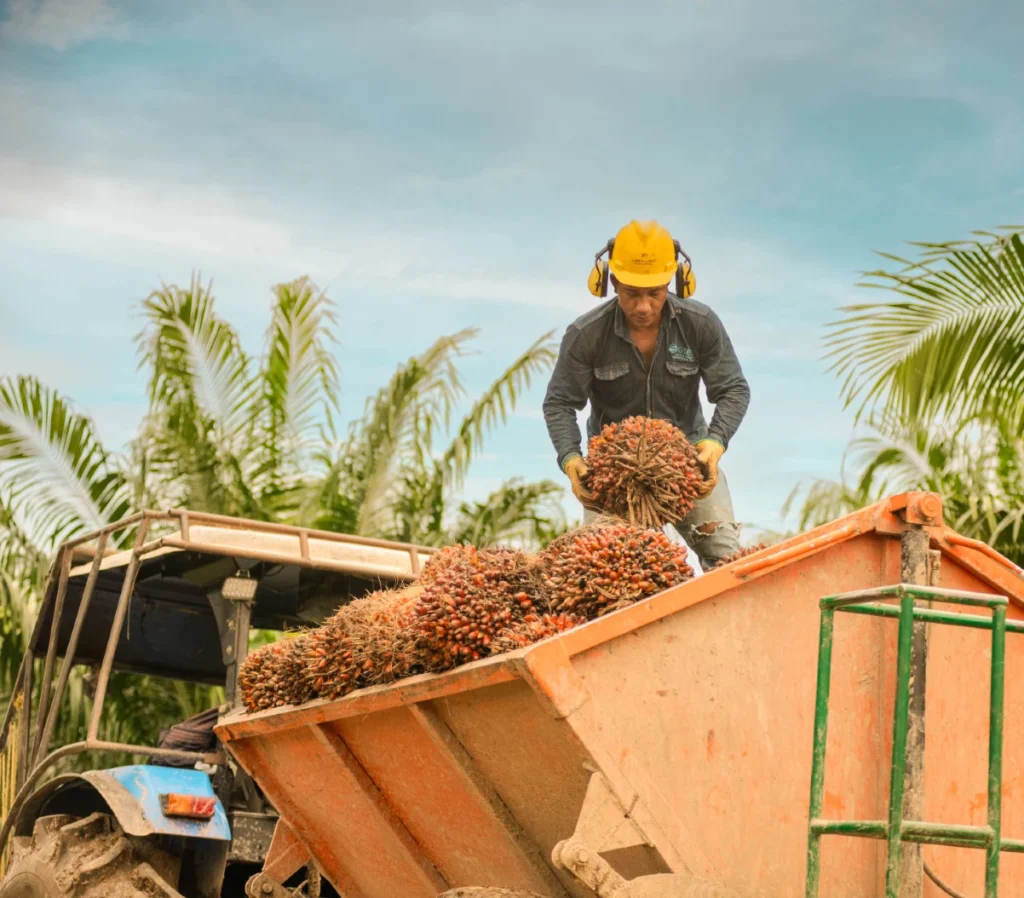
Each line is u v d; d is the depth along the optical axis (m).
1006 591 4.16
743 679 3.79
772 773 3.79
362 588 7.40
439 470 14.83
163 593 7.89
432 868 4.97
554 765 3.84
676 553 4.01
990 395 9.55
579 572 3.99
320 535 6.89
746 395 5.73
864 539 4.04
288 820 5.58
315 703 4.68
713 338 5.70
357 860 5.45
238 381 15.48
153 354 15.16
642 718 3.62
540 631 3.79
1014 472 10.19
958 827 3.40
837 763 3.90
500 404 14.64
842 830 3.43
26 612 13.49
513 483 15.02
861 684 3.97
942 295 9.37
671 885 3.50
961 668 4.12
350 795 5.00
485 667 3.68
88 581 6.88
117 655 8.23
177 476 14.75
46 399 14.41
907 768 3.87
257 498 15.16
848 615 3.98
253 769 5.52
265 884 5.62
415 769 4.52
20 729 7.73
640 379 5.77
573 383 5.79
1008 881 4.11
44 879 5.78
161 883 5.68
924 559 3.98
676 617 3.73
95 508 14.58
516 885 4.48
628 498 4.96
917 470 11.16
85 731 12.96
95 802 6.93
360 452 14.94
